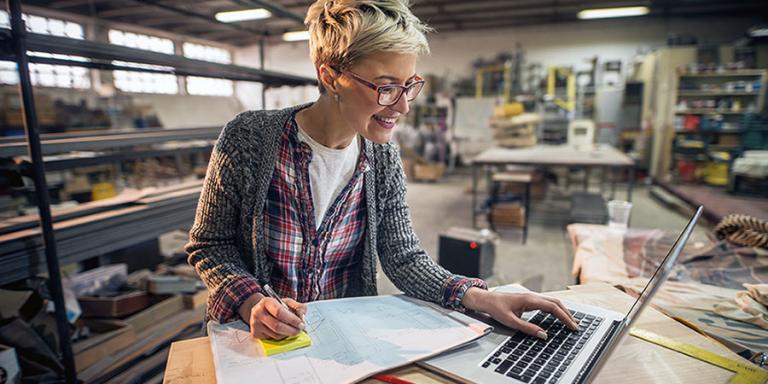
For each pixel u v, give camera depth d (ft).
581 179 23.84
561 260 11.50
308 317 2.61
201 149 10.14
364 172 3.04
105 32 26.32
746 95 20.97
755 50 20.80
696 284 3.82
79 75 25.27
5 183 4.96
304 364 2.10
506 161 14.29
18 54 4.52
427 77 29.22
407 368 2.18
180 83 32.09
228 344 2.29
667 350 2.43
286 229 2.89
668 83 21.75
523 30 28.27
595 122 24.85
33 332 5.31
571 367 2.14
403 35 2.19
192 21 27.07
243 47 35.32
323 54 2.35
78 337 6.53
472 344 2.38
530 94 27.07
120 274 8.20
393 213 3.29
